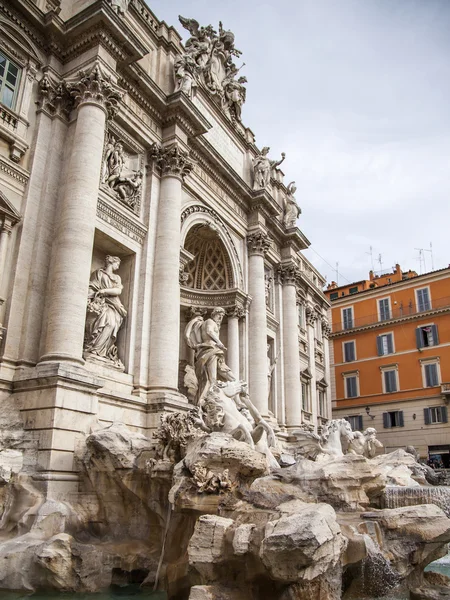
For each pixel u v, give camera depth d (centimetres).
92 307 1667
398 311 4547
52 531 1147
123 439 1280
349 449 2083
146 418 1720
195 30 2673
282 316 3083
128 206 1902
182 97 2067
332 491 1179
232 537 821
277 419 2842
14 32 1648
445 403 4106
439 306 4303
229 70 2933
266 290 2992
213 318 2191
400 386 4375
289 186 3338
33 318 1498
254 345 2583
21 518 1171
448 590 984
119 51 1800
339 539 803
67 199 1561
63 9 1866
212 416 1340
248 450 1105
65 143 1706
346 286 5588
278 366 2961
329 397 4019
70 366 1370
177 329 1880
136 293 1855
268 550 741
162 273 1903
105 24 1711
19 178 1585
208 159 2431
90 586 1015
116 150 1903
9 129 1584
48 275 1561
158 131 2106
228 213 2614
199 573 829
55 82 1736
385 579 916
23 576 1012
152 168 2031
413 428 4225
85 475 1288
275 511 914
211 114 2644
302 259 3825
